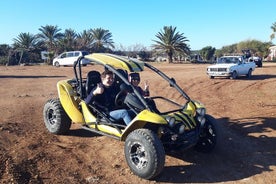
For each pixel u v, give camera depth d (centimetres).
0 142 716
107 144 723
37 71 3244
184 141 596
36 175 559
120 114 638
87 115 703
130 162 570
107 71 673
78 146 710
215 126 654
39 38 6931
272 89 1650
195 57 7238
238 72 2278
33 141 734
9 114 990
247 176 579
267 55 8188
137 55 7812
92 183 542
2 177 545
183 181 556
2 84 1892
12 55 6450
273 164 630
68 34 7250
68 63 4259
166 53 6694
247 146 724
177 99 1354
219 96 1434
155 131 606
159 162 536
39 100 1269
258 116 989
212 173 589
